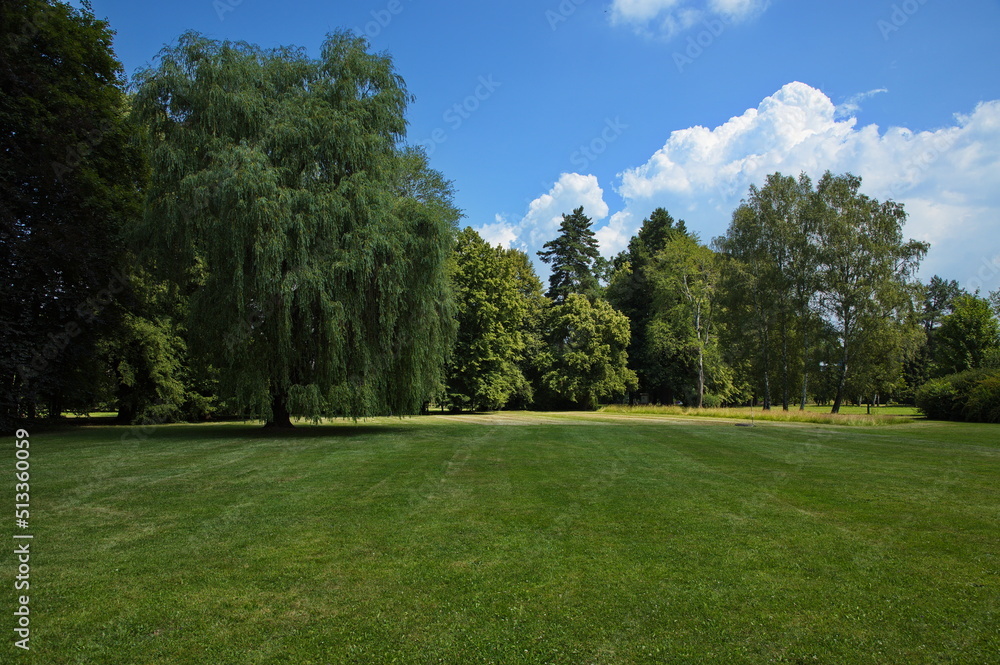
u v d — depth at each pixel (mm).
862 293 35875
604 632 4094
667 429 21047
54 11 18656
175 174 16531
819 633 4078
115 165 20734
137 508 7445
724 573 5215
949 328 44438
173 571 5207
